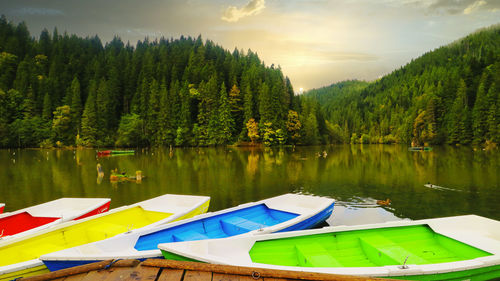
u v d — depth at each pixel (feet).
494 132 202.80
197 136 229.86
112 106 249.34
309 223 27.48
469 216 24.09
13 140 208.85
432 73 431.43
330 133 303.07
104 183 64.39
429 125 244.22
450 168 87.40
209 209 42.80
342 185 61.72
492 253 18.40
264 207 32.27
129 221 28.91
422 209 41.78
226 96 238.89
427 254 21.04
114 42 460.96
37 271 16.46
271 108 229.04
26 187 59.77
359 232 21.74
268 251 19.03
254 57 372.99
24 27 365.61
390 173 79.05
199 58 330.34
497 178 67.72
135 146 229.66
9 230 27.17
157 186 60.80
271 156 143.43
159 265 9.60
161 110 231.30
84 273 9.30
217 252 16.94
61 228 22.66
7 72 259.19
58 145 213.87
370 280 9.00
